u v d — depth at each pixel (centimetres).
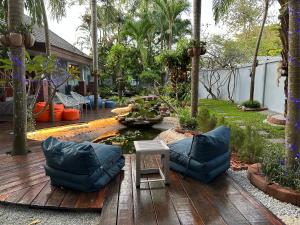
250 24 1577
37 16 762
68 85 1294
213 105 1341
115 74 1648
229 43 1538
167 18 1872
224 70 1611
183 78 1134
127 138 693
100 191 321
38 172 381
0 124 766
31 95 888
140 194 312
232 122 812
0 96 926
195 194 312
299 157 321
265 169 337
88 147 310
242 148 447
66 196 309
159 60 1188
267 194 320
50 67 641
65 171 318
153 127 824
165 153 333
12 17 440
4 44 446
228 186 335
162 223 251
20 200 299
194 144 344
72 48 1461
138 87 1767
